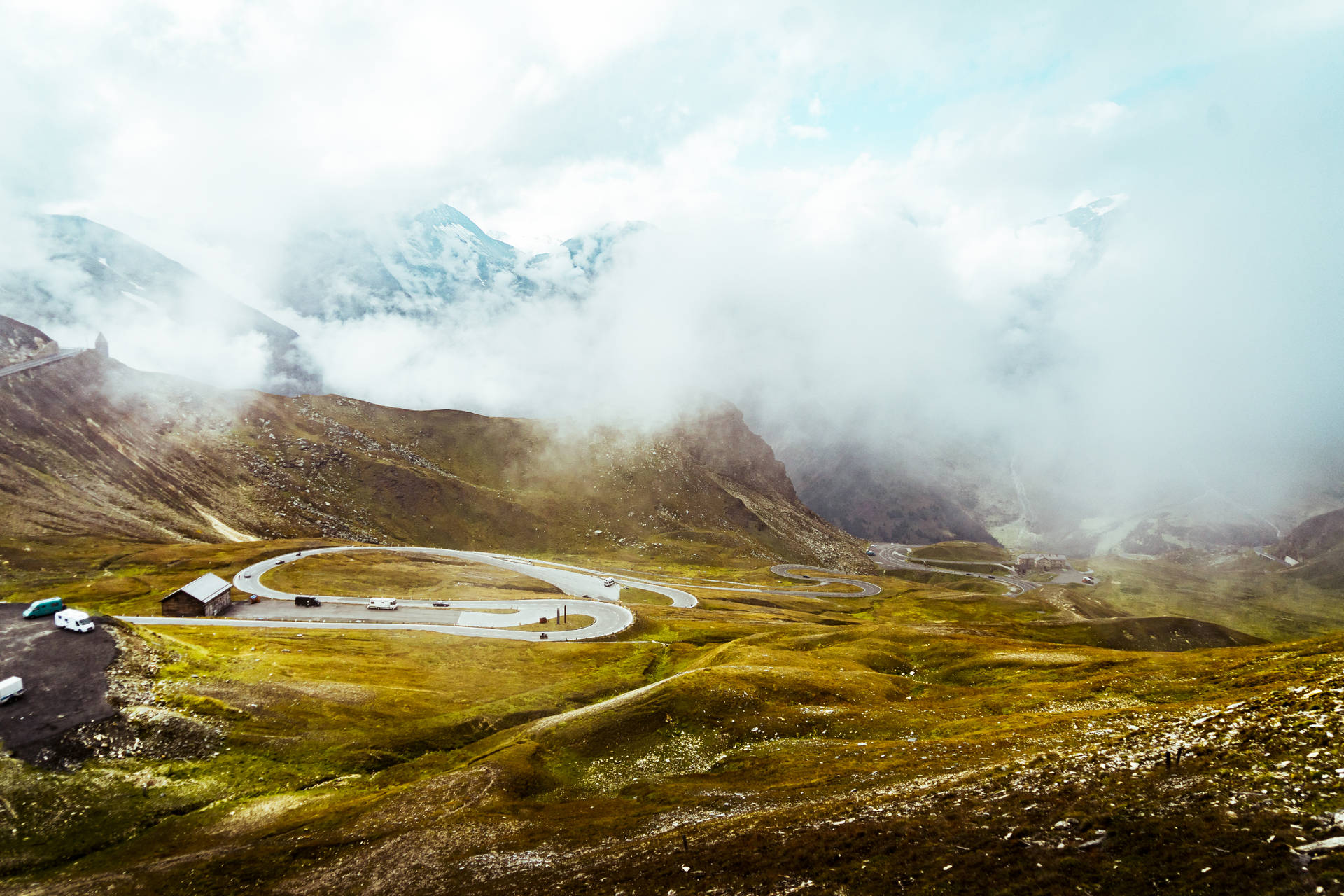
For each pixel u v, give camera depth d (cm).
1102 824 3312
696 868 4044
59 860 5328
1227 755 3738
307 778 6962
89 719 6838
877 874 3428
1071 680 9362
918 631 14338
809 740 7525
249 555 19525
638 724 8025
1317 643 8200
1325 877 2445
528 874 4559
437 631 13900
